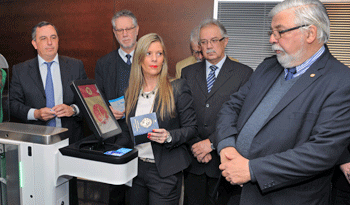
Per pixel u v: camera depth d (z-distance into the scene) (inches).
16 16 137.5
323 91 43.4
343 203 65.3
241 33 115.6
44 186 51.9
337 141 40.7
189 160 66.0
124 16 99.4
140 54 62.9
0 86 65.8
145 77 65.3
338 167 57.3
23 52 140.3
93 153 48.4
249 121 51.9
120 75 100.8
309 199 44.8
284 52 47.5
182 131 61.8
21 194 53.8
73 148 50.5
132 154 49.4
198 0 115.4
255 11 113.0
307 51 46.2
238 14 114.6
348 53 105.0
